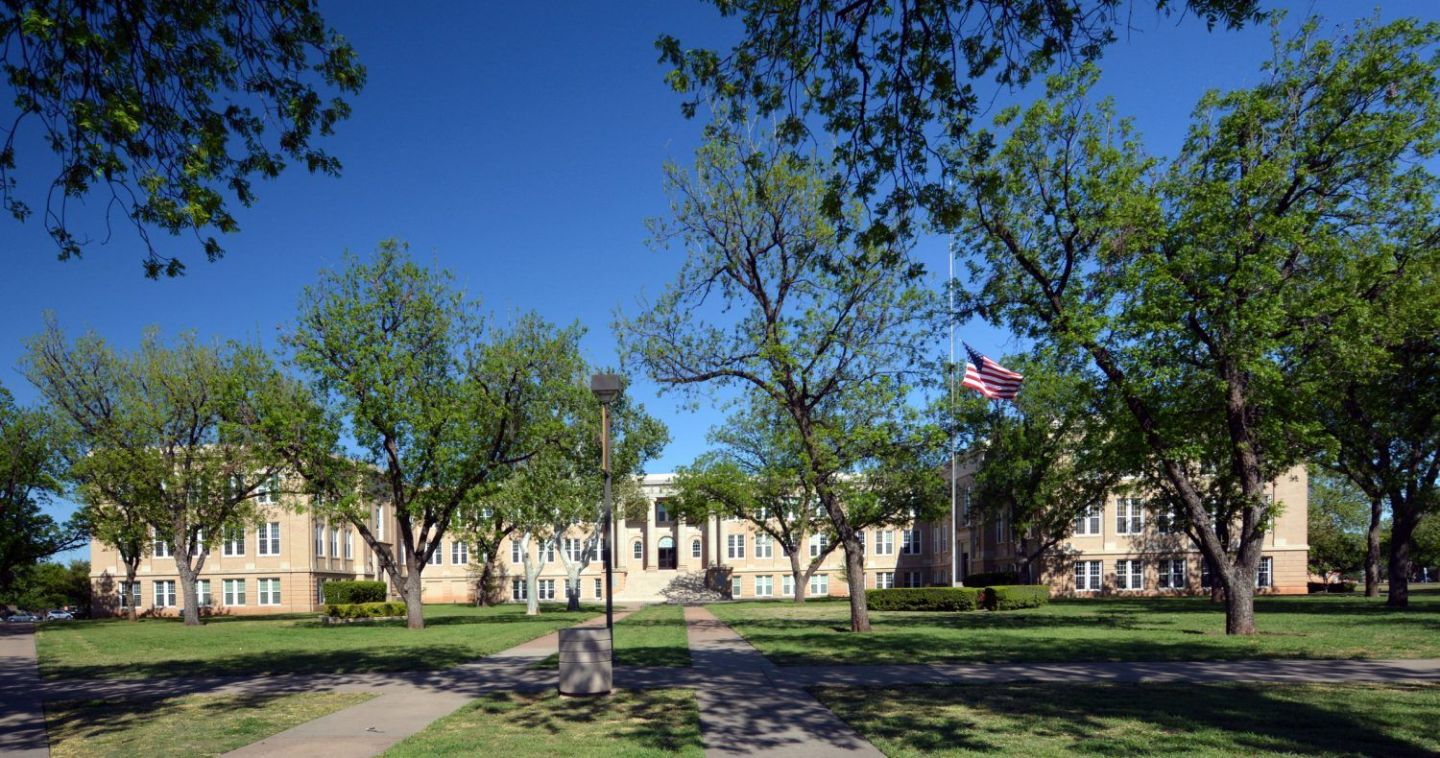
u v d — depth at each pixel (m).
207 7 9.02
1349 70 19.45
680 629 25.08
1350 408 28.77
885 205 10.07
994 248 21.88
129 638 26.45
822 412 25.02
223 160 9.99
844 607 40.72
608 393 14.88
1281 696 11.04
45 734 9.89
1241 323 18.36
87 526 42.25
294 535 56.88
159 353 37.69
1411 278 19.64
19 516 40.56
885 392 22.59
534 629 26.78
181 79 9.38
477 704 11.55
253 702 12.05
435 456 26.33
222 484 38.72
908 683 12.84
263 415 27.86
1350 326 19.00
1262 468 25.47
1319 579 72.25
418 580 28.41
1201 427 21.89
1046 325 22.03
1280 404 21.00
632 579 65.94
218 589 56.53
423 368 27.61
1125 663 14.91
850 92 9.34
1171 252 20.36
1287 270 20.20
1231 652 16.19
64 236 9.66
